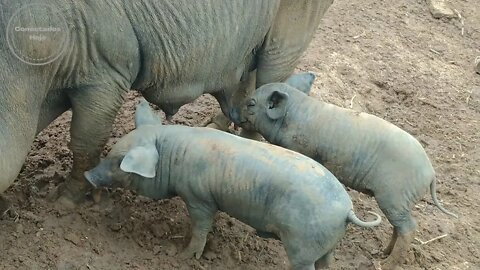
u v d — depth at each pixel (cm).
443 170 338
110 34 251
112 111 265
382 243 295
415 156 271
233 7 269
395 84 383
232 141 260
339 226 251
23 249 262
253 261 278
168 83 273
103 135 268
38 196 280
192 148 260
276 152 257
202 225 267
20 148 245
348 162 275
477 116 373
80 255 264
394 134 273
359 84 377
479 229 312
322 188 251
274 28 292
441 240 303
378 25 423
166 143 262
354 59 392
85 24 246
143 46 260
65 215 274
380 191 273
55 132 316
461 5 454
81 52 249
